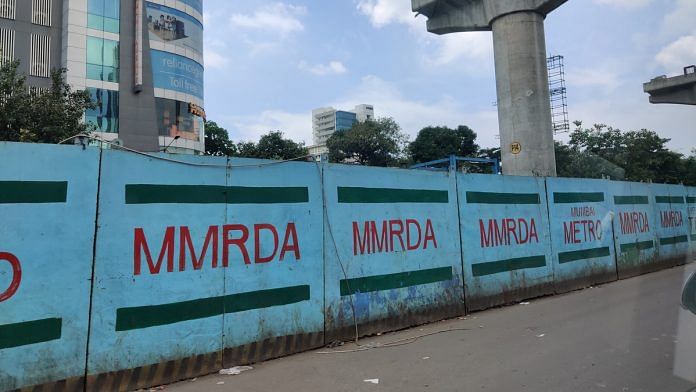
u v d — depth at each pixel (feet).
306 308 20.79
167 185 17.47
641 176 102.89
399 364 18.35
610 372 16.24
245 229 19.30
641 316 24.41
